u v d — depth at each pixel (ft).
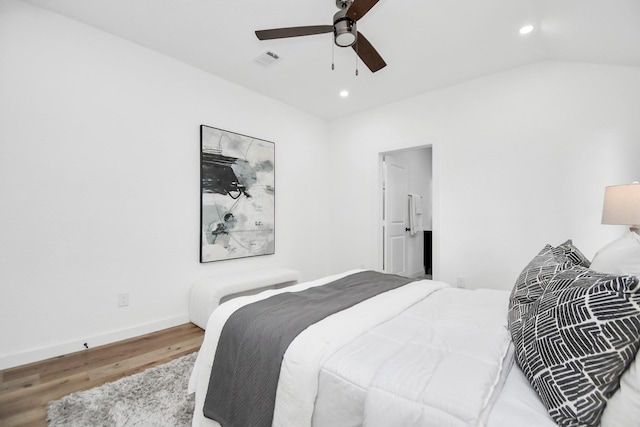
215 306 8.73
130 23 7.57
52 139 7.10
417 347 3.69
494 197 10.04
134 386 5.74
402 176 15.15
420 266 17.33
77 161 7.46
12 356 6.56
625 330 2.35
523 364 3.11
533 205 9.36
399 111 12.36
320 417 3.34
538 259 4.93
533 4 6.56
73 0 6.75
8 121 6.56
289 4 6.86
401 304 5.32
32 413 5.06
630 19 5.87
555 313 2.96
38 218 6.91
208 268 10.11
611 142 8.26
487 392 2.74
